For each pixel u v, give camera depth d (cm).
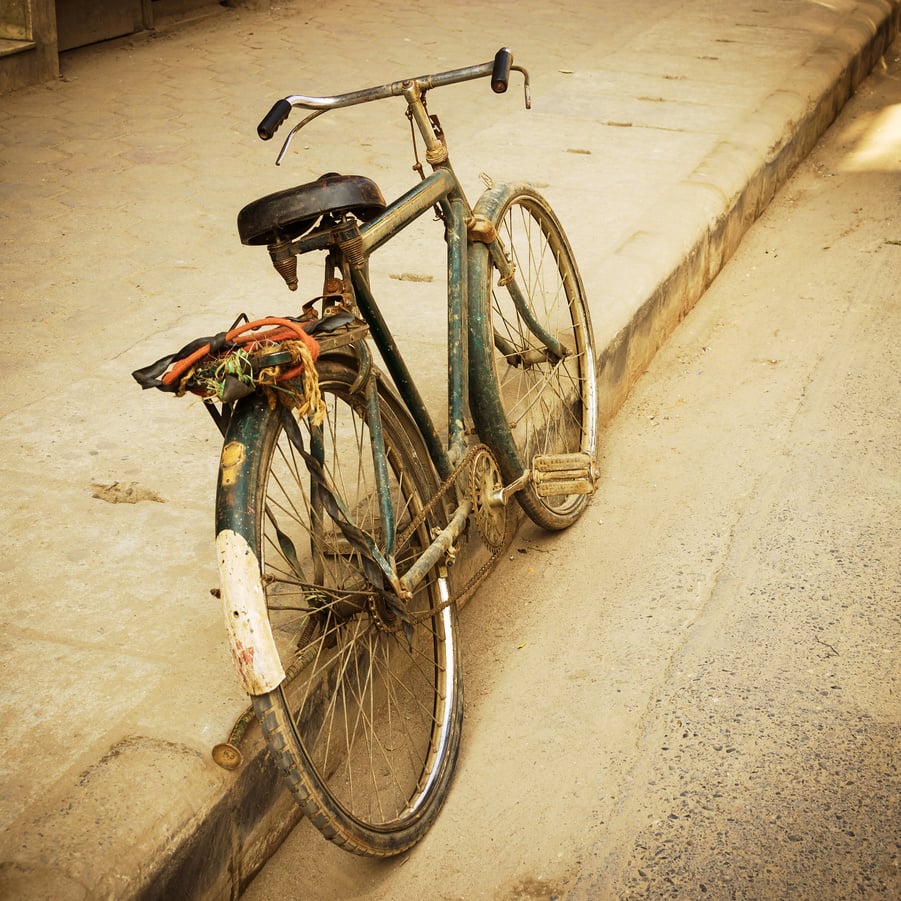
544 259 455
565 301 418
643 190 539
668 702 276
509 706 282
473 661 300
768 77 746
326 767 254
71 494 299
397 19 912
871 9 973
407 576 238
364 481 293
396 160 580
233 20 885
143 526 286
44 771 206
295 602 259
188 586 262
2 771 206
